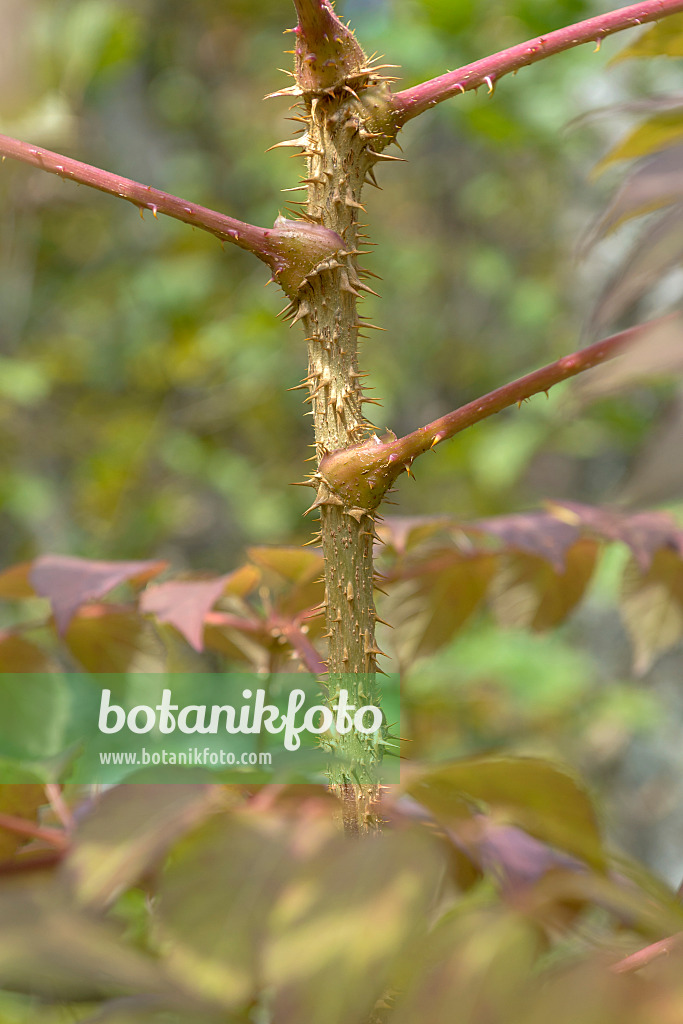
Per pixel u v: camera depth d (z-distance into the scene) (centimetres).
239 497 628
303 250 106
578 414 83
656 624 139
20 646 130
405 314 703
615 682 470
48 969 86
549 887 95
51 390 602
